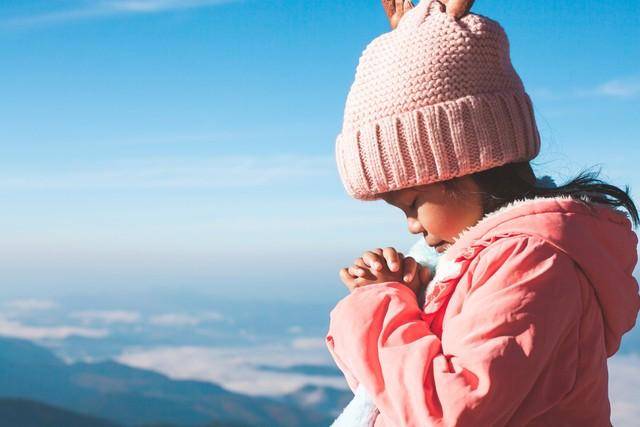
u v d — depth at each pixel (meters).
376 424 1.03
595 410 0.92
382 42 1.05
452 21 1.01
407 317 0.96
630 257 1.01
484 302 0.87
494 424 0.82
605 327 0.95
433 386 0.86
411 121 0.99
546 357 0.85
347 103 1.08
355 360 0.94
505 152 1.00
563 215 0.92
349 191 1.09
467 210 1.01
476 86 1.00
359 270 1.07
